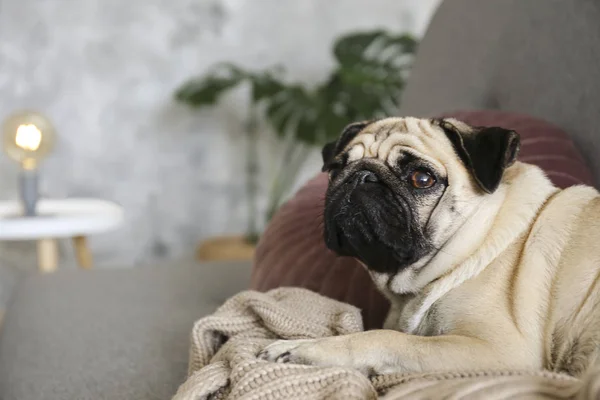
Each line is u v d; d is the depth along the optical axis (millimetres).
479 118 1723
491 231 1273
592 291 1159
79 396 1297
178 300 1986
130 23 3848
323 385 939
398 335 1107
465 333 1168
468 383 858
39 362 1496
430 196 1263
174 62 3932
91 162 3891
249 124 4039
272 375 967
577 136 1603
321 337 1163
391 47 4086
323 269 1599
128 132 3922
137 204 3990
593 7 1604
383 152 1308
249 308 1261
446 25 2385
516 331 1152
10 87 3732
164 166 3994
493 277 1227
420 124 1352
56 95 3795
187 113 3975
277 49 4062
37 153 3076
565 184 1443
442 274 1286
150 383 1341
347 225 1267
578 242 1215
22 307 1976
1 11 3674
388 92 3398
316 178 1882
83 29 3787
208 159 4039
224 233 4113
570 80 1642
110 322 1764
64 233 2854
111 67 3850
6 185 3713
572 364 1151
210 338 1240
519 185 1316
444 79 2303
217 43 3979
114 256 4000
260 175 4086
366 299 1542
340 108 3662
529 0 1852
